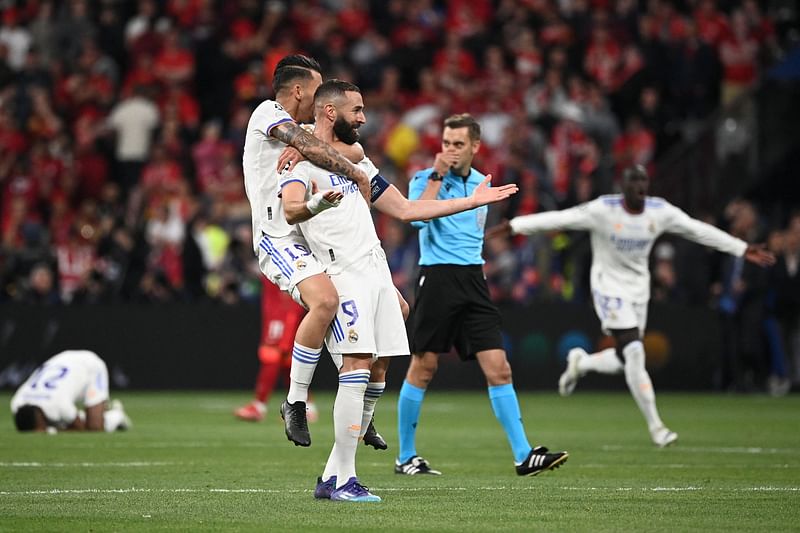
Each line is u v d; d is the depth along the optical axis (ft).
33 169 266.77
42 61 297.33
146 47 290.76
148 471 102.22
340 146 84.89
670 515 76.48
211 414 174.09
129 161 273.54
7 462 108.58
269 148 85.20
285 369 178.09
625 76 279.90
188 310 227.20
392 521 73.36
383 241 229.04
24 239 250.98
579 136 258.16
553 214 132.26
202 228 244.01
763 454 120.26
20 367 225.56
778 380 228.43
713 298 233.76
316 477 98.27
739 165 251.39
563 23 291.79
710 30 286.66
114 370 226.79
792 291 226.99
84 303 227.20
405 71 287.28
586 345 224.94
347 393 82.07
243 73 289.12
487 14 303.68
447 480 97.76
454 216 104.01
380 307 83.25
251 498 83.97
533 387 226.79
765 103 253.24
